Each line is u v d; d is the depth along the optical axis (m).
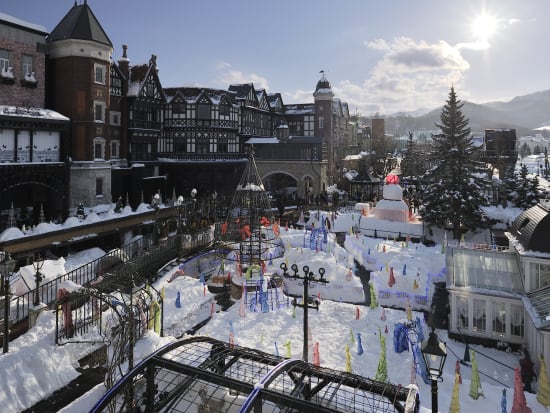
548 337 15.58
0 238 24.14
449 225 41.34
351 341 17.52
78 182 37.00
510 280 20.39
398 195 42.31
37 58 34.69
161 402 8.73
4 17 31.98
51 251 28.61
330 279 25.38
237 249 26.95
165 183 53.28
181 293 21.53
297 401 7.56
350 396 9.52
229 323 19.00
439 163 41.28
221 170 58.91
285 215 46.66
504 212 46.16
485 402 12.99
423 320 21.09
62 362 12.66
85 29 37.22
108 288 16.62
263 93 71.94
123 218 33.03
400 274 25.89
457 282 20.58
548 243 19.05
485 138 94.06
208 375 8.38
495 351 19.08
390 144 133.50
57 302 13.74
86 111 37.38
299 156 62.62
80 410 9.95
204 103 58.19
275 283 24.91
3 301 14.30
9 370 11.41
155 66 50.53
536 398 13.34
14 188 34.56
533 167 115.25
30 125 31.33
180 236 27.56
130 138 47.69
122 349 10.42
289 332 18.25
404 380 14.48
